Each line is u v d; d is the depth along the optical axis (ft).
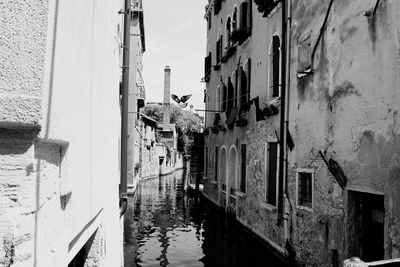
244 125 44.27
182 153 190.60
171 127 169.37
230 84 52.95
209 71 67.62
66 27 6.47
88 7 8.91
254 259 33.73
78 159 8.13
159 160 147.74
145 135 116.98
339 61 23.00
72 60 7.06
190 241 40.68
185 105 103.09
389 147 17.97
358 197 21.63
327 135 24.21
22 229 5.01
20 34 5.16
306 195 27.53
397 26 17.63
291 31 30.83
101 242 13.01
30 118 5.08
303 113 27.99
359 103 20.68
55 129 5.86
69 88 6.86
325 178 24.32
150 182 112.47
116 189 18.83
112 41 16.81
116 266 18.37
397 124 17.43
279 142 32.53
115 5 18.49
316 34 26.25
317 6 26.27
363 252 21.29
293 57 30.19
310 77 26.99
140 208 63.41
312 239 25.77
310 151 26.63
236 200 47.03
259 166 38.17
